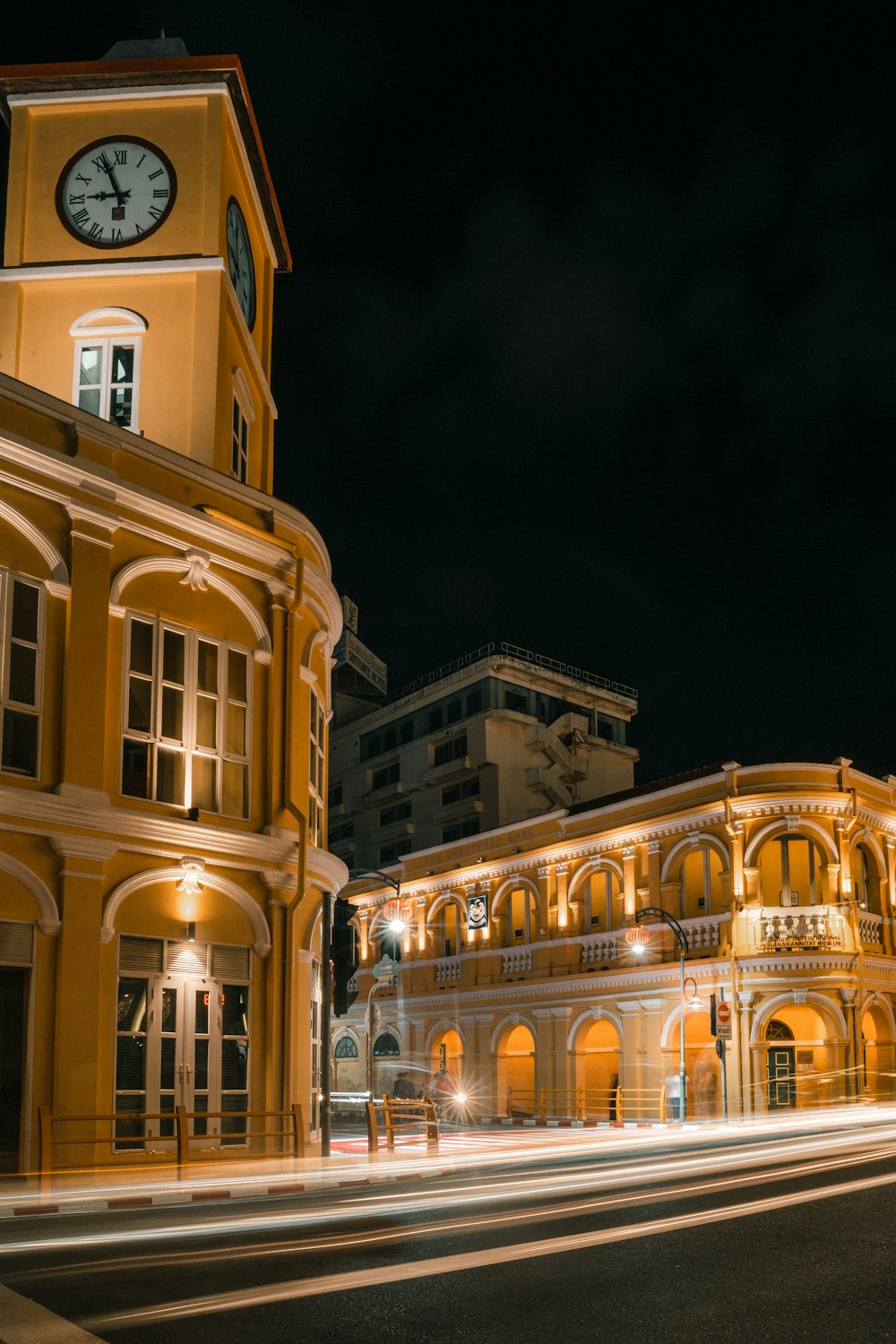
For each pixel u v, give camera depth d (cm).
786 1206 1199
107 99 2259
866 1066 3644
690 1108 3731
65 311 2194
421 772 6506
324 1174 1714
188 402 2127
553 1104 4169
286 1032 1858
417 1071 4981
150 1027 1684
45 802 1559
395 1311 727
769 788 3650
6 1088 1508
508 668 6253
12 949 1533
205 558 1842
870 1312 730
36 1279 852
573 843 4312
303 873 1895
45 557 1641
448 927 5028
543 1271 850
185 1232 1109
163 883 1736
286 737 1956
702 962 3700
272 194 2509
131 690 1736
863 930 3669
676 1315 718
